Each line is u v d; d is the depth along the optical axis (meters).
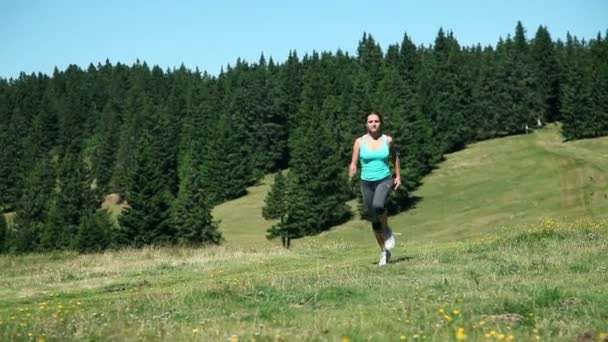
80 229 67.44
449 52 122.94
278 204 81.69
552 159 87.88
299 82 122.25
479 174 87.94
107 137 124.75
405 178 78.50
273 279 10.16
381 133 11.61
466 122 106.94
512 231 16.73
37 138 136.75
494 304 7.22
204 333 6.11
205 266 16.00
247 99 115.44
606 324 6.04
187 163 106.62
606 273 9.59
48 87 163.00
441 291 8.62
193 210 71.62
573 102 101.62
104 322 7.11
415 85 115.50
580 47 139.38
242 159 102.81
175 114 131.12
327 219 78.62
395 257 13.67
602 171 78.62
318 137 80.31
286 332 6.14
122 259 19.02
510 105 110.94
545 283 8.56
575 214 64.62
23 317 8.48
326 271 11.30
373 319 6.73
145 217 65.88
